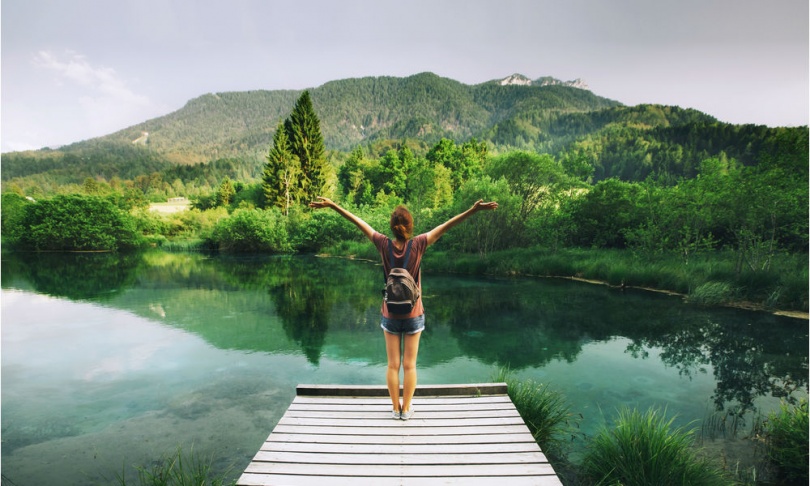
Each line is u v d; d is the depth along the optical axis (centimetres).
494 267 1894
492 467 269
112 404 571
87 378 673
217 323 1030
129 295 1407
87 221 3328
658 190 1806
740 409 538
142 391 617
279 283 1689
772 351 770
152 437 478
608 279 1524
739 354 757
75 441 470
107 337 910
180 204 8600
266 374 685
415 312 318
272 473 262
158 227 4181
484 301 1255
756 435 465
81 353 802
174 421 518
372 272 2077
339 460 277
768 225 1407
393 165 6675
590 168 3384
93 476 399
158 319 1072
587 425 494
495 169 2623
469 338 884
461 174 6303
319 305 1247
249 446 455
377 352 803
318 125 5394
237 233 3384
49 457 436
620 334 898
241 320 1061
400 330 324
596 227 2252
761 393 590
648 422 398
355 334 932
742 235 1334
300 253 3397
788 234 1407
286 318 1082
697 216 1562
